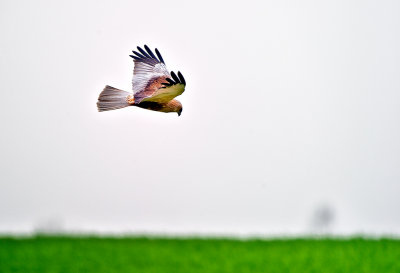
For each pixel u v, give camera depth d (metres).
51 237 22.91
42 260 19.00
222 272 17.77
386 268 18.17
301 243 21.77
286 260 19.02
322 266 18.38
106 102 5.44
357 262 18.80
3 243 21.48
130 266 18.42
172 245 21.45
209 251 20.41
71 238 22.70
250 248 20.89
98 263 18.73
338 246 21.06
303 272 17.80
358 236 22.69
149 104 5.55
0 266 18.09
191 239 22.72
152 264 18.70
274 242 22.08
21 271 17.69
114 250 20.50
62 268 18.06
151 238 22.80
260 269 18.08
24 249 20.45
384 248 20.66
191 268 18.17
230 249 20.69
